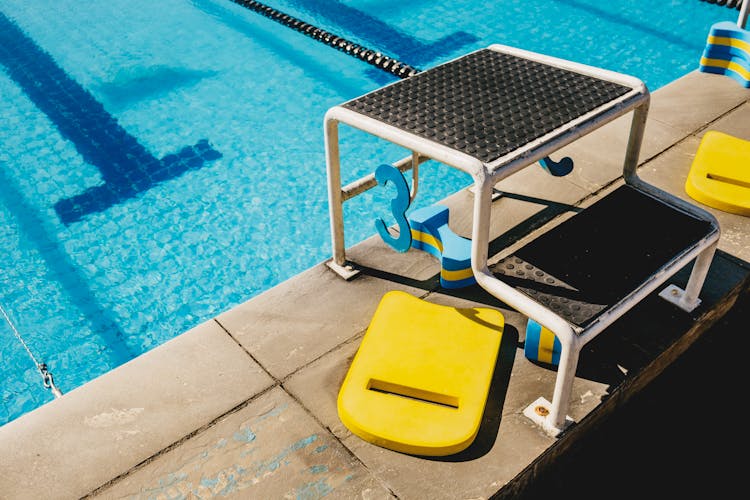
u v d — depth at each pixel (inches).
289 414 103.1
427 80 117.3
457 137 98.7
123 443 99.7
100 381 109.4
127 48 289.1
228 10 323.3
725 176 148.3
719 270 128.0
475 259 97.2
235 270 177.0
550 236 107.5
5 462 97.5
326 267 131.2
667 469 109.1
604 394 104.1
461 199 149.3
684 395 120.2
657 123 174.7
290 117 239.1
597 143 166.4
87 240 188.1
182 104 248.2
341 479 93.7
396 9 315.6
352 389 102.1
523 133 99.1
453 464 94.8
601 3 310.3
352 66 271.3
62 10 325.7
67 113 245.6
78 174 214.5
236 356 113.1
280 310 121.6
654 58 267.0
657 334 114.7
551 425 98.5
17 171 216.7
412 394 102.9
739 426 115.4
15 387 148.4
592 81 113.6
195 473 95.4
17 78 269.7
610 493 104.9
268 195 202.2
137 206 199.9
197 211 197.0
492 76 117.8
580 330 89.2
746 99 183.9
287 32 300.4
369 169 210.4
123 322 163.5
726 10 299.0
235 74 267.0
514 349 111.9
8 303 169.2
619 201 114.8
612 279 97.7
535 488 100.3
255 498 92.1
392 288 125.6
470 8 312.0
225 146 224.4
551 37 284.4
